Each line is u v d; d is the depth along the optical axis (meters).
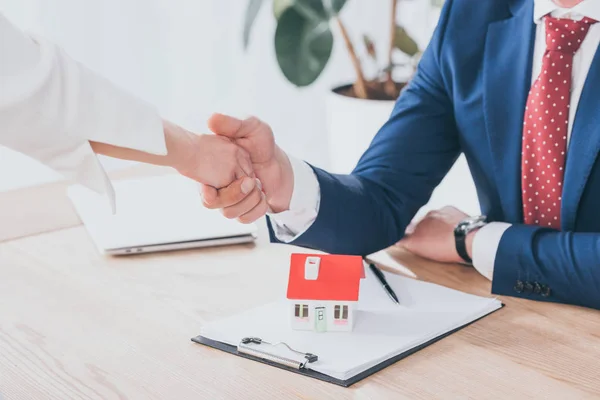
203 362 1.03
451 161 1.57
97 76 1.03
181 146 1.18
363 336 1.08
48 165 1.04
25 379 1.00
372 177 1.48
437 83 1.52
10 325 1.15
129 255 1.41
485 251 1.30
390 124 1.55
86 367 1.03
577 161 1.33
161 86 2.94
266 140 1.29
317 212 1.37
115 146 1.10
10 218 1.58
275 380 0.98
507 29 1.43
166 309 1.19
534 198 1.41
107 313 1.18
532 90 1.38
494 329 1.12
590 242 1.22
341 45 3.32
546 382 0.97
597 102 1.31
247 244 1.46
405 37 2.39
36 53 0.98
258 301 1.21
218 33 3.02
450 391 0.95
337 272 1.10
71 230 1.52
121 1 2.76
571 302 1.22
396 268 1.37
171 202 1.60
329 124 2.36
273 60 3.18
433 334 1.09
